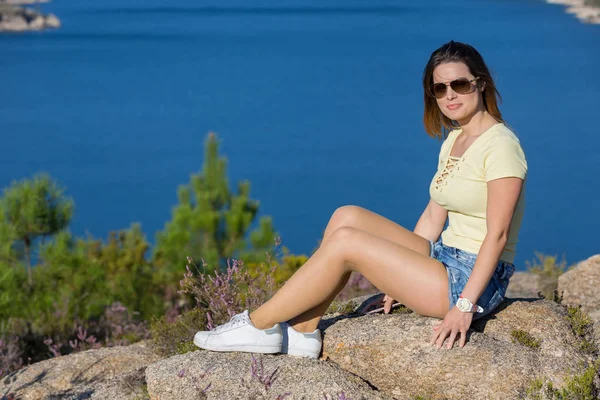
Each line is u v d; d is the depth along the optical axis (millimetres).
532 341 3654
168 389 3713
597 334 4020
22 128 139375
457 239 3777
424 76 3930
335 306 4480
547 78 185125
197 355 3850
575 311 4031
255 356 3771
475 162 3656
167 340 4953
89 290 8711
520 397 3357
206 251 10016
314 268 3605
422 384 3555
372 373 3703
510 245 3756
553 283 6434
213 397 3578
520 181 3549
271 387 3553
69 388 4543
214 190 10914
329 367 3666
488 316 3889
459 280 3588
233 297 4695
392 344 3678
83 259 8977
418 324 3744
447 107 3795
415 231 4211
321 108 166250
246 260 10250
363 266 3621
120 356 4922
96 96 186625
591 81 182250
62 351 6852
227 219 10539
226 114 161000
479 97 3789
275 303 3682
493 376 3439
